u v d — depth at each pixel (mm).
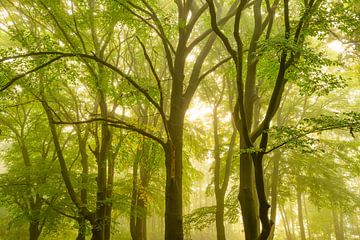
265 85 15250
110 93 11680
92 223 12352
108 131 13086
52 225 14742
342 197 21359
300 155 21625
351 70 15180
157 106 10164
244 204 10500
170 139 10328
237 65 8109
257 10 11273
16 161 21578
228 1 16141
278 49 7469
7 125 18141
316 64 7594
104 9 12234
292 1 14133
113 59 15664
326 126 7387
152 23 13367
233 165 21875
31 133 19609
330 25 7695
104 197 12859
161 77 17625
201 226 18359
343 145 20703
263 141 8047
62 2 12242
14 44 16359
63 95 17500
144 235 18719
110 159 14000
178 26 10695
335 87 7848
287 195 23359
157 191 21016
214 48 19016
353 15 7480
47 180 15875
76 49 11602
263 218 8250
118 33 14094
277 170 20734
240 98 8273
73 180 15266
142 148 14680
